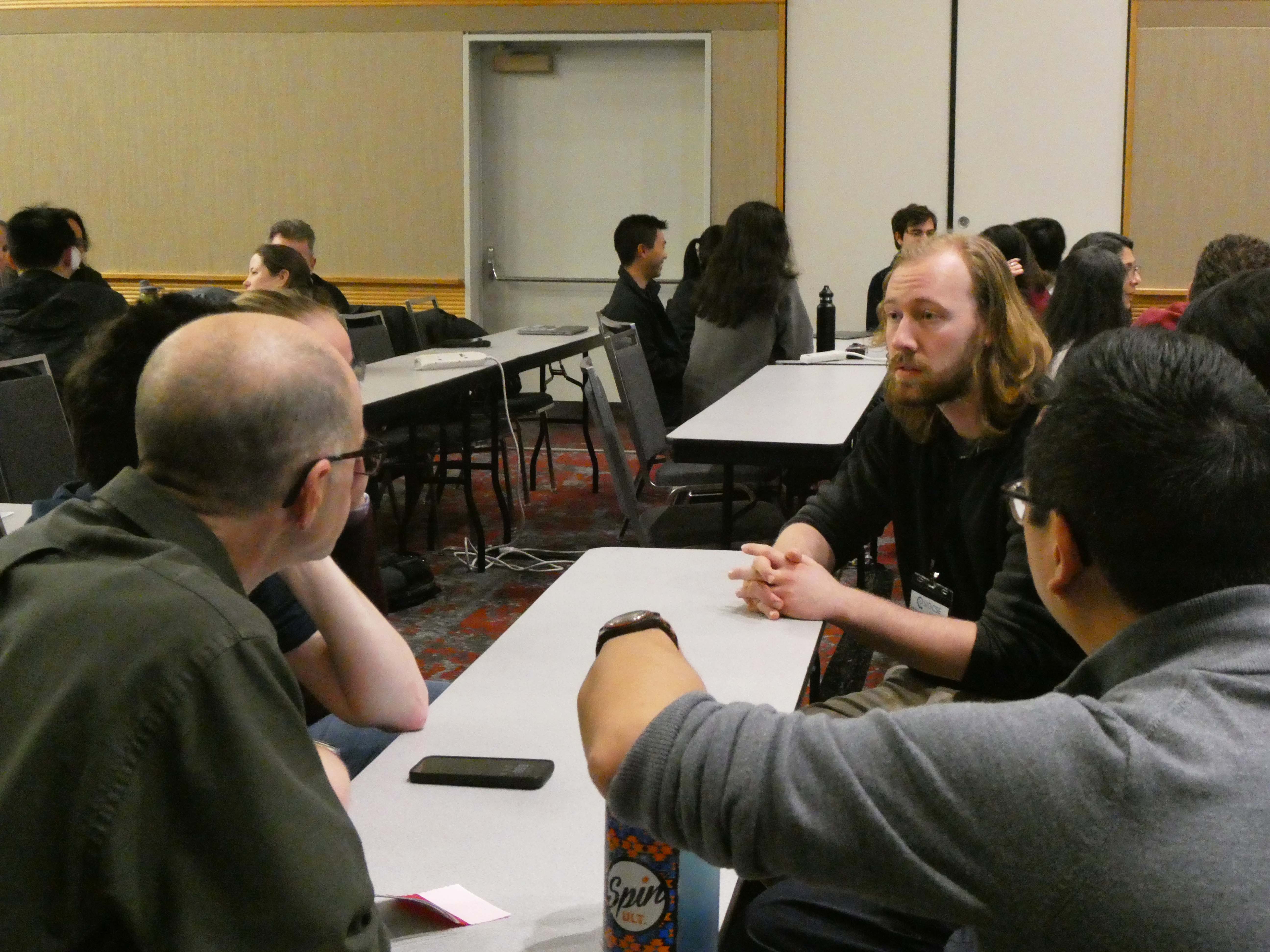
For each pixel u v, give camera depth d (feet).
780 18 24.22
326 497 3.49
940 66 24.04
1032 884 2.30
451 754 4.33
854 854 2.39
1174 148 23.58
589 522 17.65
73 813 2.72
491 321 27.09
